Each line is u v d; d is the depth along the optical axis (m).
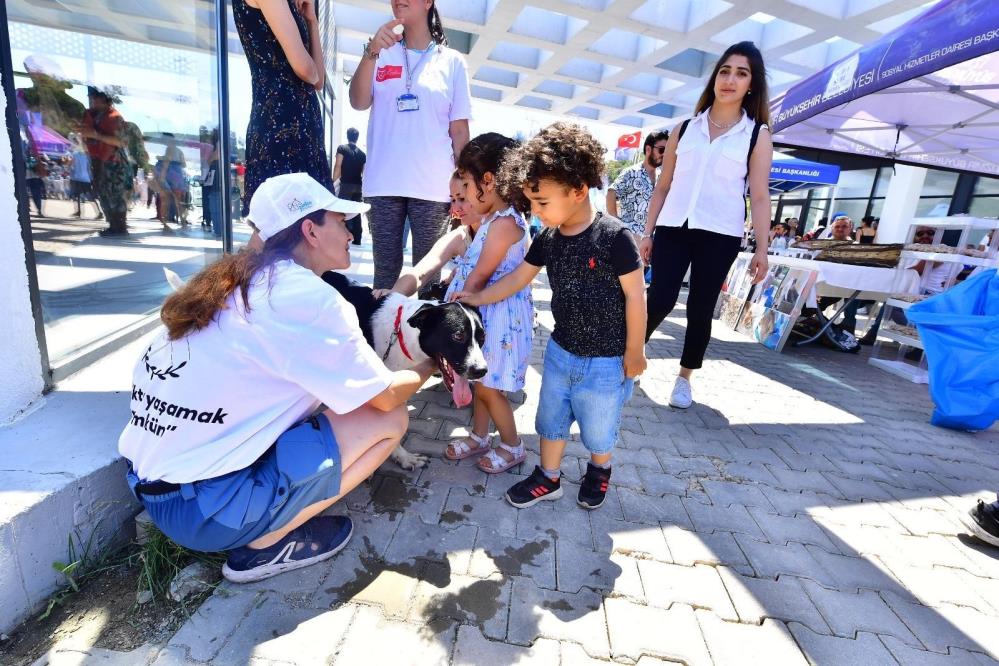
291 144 2.30
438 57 2.90
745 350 5.17
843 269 4.84
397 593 1.57
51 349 2.16
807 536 2.07
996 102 4.74
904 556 2.00
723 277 3.11
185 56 3.39
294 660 1.32
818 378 4.37
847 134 6.28
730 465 2.63
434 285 3.00
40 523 1.41
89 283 2.69
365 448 1.60
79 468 1.54
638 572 1.76
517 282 2.07
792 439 3.04
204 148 3.62
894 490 2.52
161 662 1.29
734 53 2.86
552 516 2.04
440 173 2.97
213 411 1.35
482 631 1.45
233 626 1.41
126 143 2.99
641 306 1.76
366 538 1.81
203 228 3.79
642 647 1.45
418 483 2.19
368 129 3.03
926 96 5.12
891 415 3.60
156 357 1.38
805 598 1.71
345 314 1.43
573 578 1.70
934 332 3.48
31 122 2.25
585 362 1.87
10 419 1.76
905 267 5.04
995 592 1.83
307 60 2.22
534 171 1.65
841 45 10.60
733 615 1.60
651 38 10.62
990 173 6.47
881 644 1.55
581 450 2.62
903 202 10.75
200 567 1.58
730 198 2.99
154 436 1.35
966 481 2.67
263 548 1.58
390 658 1.34
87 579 1.56
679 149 3.14
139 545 1.69
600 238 1.76
